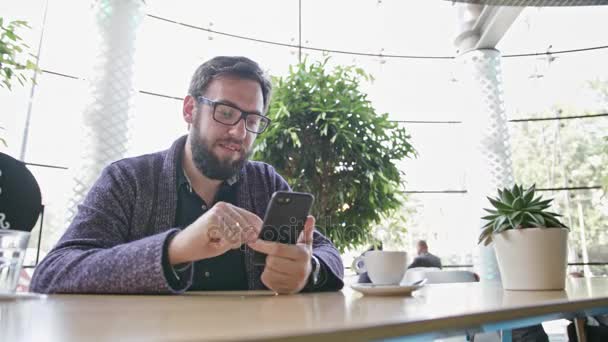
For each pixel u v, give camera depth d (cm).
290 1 545
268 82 142
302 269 91
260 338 28
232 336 28
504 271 92
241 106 130
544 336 194
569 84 566
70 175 326
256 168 152
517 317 54
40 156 389
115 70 333
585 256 523
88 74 332
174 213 125
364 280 146
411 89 571
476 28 483
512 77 579
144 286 77
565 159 552
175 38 485
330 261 113
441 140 564
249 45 523
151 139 458
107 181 121
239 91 130
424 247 495
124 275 77
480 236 100
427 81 575
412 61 576
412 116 566
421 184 543
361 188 259
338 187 255
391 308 52
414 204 533
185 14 493
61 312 46
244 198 140
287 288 90
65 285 80
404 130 286
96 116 325
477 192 463
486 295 76
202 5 502
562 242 88
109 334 30
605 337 122
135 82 346
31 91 389
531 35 578
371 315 43
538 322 58
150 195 124
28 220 126
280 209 94
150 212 123
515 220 90
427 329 41
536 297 71
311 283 101
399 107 566
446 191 544
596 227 527
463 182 545
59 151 397
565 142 557
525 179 558
